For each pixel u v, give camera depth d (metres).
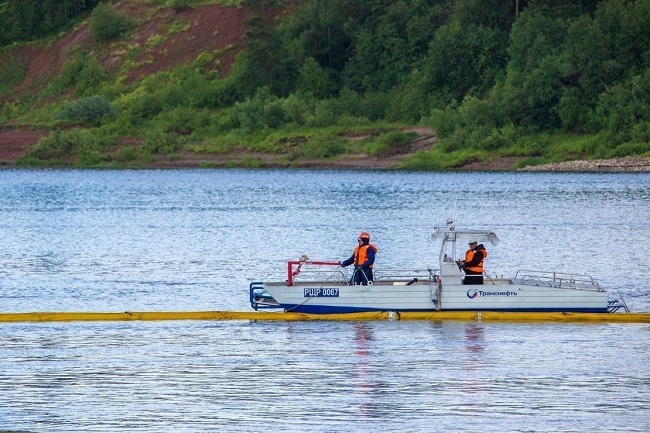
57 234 180.12
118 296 114.62
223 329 95.00
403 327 94.75
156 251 154.88
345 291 97.69
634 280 123.56
